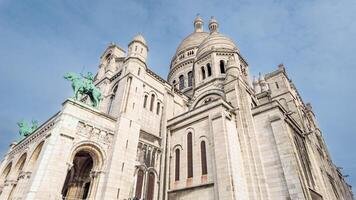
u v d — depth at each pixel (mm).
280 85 46625
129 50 38188
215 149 26922
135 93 32688
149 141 31844
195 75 47375
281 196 23984
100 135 26500
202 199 25375
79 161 29594
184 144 31578
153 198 28359
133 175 27031
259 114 30812
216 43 48906
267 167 26531
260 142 28688
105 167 25203
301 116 43031
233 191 23094
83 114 26062
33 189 19594
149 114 34688
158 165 31281
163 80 40375
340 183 46344
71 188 27734
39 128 28328
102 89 37250
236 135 29500
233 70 37594
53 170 21297
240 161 27266
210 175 26062
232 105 33156
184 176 28734
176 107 41344
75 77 27984
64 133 23391
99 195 23297
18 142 34188
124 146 27297
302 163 29781
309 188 26484
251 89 41906
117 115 29766
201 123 31062
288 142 26234
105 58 45250
